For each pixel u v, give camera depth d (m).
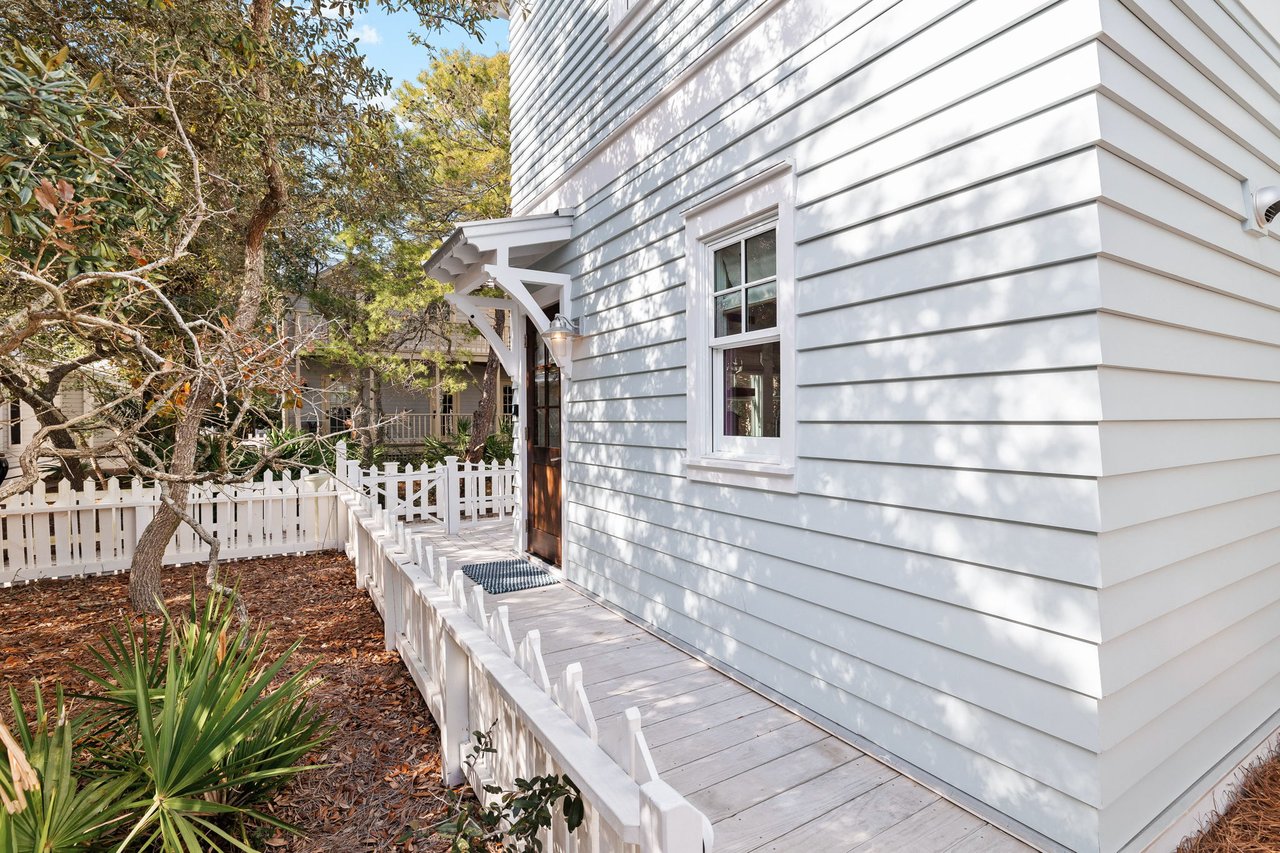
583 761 1.42
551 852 1.73
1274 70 2.59
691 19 3.69
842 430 2.70
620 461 4.45
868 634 2.58
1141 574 1.97
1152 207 1.99
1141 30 1.93
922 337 2.36
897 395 2.46
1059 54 1.90
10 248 2.22
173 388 2.81
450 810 2.12
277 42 4.44
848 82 2.66
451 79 10.86
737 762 2.49
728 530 3.39
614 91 4.53
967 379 2.20
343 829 2.28
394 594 3.92
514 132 6.65
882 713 2.51
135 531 6.02
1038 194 1.97
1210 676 2.32
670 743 2.63
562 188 5.45
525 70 6.33
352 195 7.27
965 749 2.20
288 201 5.34
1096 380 1.83
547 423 5.85
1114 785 1.87
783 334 2.99
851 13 2.65
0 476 7.39
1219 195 2.31
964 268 2.20
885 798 2.25
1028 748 2.01
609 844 1.36
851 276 2.65
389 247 10.63
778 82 3.05
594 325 4.83
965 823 2.11
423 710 3.15
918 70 2.35
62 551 5.69
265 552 6.59
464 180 10.64
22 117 2.07
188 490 4.77
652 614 4.05
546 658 3.59
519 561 5.93
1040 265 1.96
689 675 3.35
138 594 4.73
